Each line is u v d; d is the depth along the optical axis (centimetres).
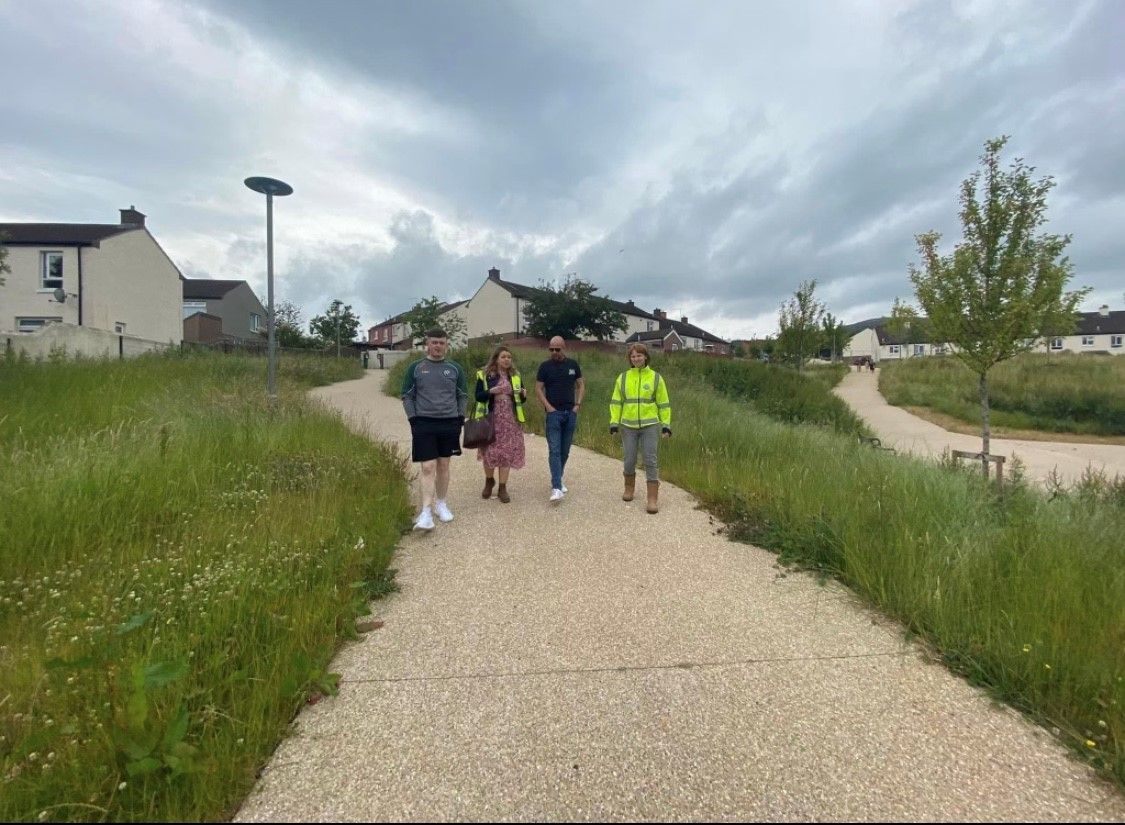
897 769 237
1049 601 335
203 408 894
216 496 547
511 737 255
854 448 872
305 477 627
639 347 621
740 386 2261
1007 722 268
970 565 380
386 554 469
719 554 488
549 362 657
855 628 359
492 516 594
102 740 233
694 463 784
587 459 888
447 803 218
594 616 374
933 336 971
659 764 238
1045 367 2862
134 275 3120
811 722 267
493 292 5447
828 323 4603
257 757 239
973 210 898
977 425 2027
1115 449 1633
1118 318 7650
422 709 276
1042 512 504
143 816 208
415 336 3744
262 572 389
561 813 213
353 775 232
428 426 545
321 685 287
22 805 211
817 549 466
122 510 483
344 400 1638
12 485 472
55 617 330
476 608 387
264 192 1109
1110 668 283
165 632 314
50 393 958
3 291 2764
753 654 327
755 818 212
